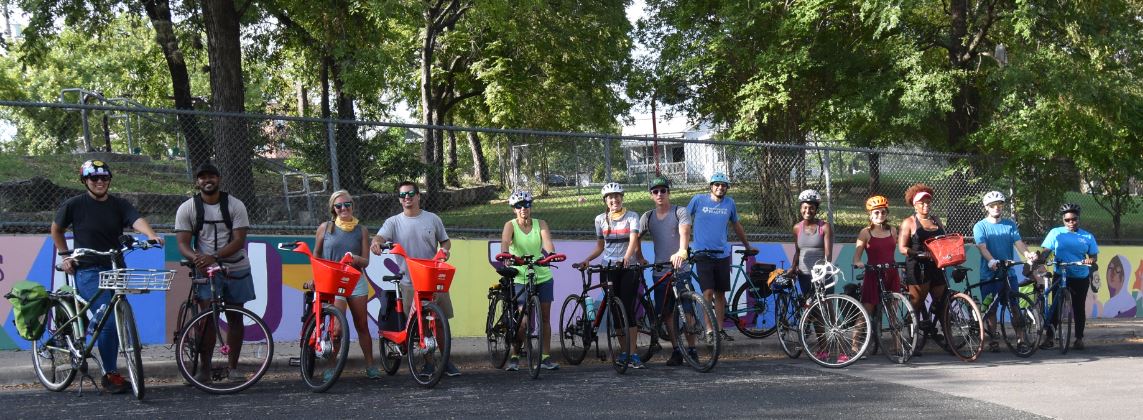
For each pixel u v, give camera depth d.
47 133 10.30
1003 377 8.34
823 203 13.23
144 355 8.69
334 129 10.77
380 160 11.11
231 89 15.62
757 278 12.11
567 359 9.48
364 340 8.26
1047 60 15.69
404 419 6.23
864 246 10.13
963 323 9.81
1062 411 6.62
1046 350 11.20
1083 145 15.16
